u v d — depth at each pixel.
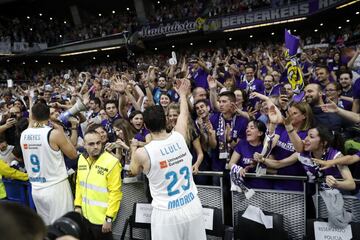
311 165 2.65
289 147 3.00
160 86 6.20
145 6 24.92
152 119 2.33
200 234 2.41
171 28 21.36
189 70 8.46
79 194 2.98
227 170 3.14
